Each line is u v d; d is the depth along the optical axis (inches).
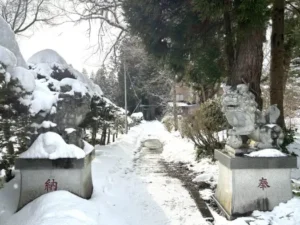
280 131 173.0
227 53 239.5
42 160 151.3
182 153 392.5
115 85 1152.8
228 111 172.1
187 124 376.8
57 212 127.8
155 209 184.1
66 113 165.3
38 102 160.6
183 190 226.8
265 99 444.1
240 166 160.9
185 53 281.6
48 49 212.5
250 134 172.9
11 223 136.0
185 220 166.4
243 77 217.8
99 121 408.5
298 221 143.4
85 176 165.6
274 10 293.4
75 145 163.9
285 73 365.1
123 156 373.7
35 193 153.6
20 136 161.8
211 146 314.0
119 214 167.0
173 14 256.1
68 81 171.6
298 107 569.0
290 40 333.1
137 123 1219.9
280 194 164.4
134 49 498.0
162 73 667.4
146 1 246.1
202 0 192.7
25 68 173.5
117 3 436.1
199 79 308.2
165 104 1051.9
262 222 147.0
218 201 188.5
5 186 176.4
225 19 226.7
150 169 311.4
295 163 162.7
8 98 154.3
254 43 215.8
